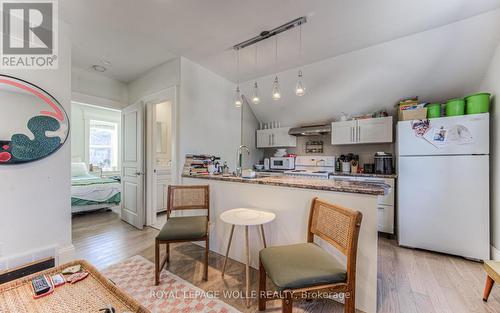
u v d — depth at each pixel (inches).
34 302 39.1
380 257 94.0
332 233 51.9
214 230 96.8
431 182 98.3
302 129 160.6
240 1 71.6
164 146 193.2
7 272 65.3
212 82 133.2
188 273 78.1
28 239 73.7
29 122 73.9
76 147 205.6
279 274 45.6
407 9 76.5
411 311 59.5
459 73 104.2
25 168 73.4
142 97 135.1
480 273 79.9
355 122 137.5
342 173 138.8
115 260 87.4
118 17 80.1
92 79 131.5
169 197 88.4
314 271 46.1
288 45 101.7
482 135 88.3
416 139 101.8
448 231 94.7
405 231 104.4
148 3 72.6
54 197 79.7
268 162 176.2
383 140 128.7
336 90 135.1
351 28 88.2
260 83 147.3
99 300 39.9
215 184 96.5
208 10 76.2
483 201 88.0
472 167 90.0
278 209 76.1
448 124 95.0
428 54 100.2
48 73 78.6
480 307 61.0
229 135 149.0
